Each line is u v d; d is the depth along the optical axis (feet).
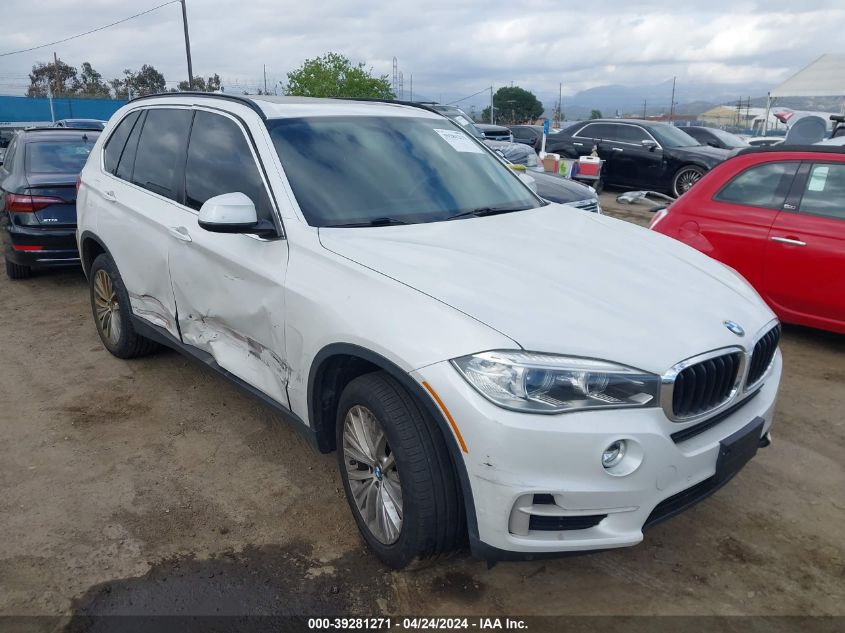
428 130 13.79
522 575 9.61
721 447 8.72
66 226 22.99
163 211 13.51
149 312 14.66
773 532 10.55
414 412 8.58
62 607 8.92
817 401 15.05
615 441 7.77
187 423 13.93
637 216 39.83
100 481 11.84
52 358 17.42
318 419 10.28
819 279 16.94
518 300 8.66
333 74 91.71
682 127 62.18
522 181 14.37
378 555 9.56
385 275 9.23
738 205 18.52
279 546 10.18
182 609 8.90
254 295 10.98
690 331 8.68
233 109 12.69
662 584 9.44
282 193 10.99
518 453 7.68
